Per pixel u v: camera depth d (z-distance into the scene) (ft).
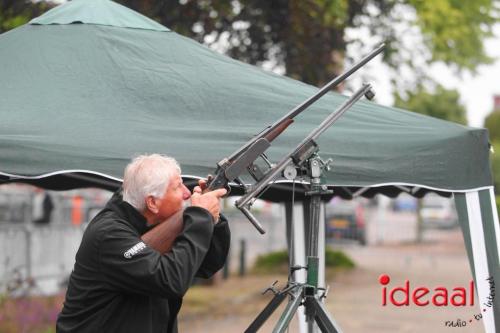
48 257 124.47
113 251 37.91
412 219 312.50
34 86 52.39
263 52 123.95
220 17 112.78
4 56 55.21
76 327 39.14
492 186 54.54
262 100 53.93
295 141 52.01
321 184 43.88
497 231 54.08
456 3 141.18
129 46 55.83
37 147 47.52
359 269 183.32
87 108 51.16
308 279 43.93
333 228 237.66
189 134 50.75
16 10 102.73
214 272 42.65
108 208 39.81
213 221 39.40
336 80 44.88
